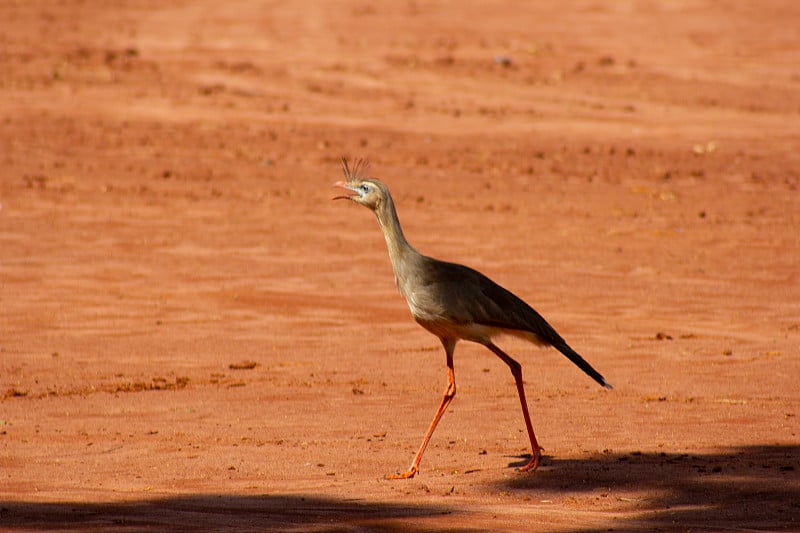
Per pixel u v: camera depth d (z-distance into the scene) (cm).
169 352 1334
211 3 4631
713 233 2039
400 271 899
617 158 2789
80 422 1042
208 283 1678
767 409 1070
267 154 2744
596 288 1653
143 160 2633
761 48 4141
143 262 1802
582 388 1168
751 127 3173
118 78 3503
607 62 3912
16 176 2423
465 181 2511
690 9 4681
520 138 2994
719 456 899
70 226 2042
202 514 723
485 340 891
